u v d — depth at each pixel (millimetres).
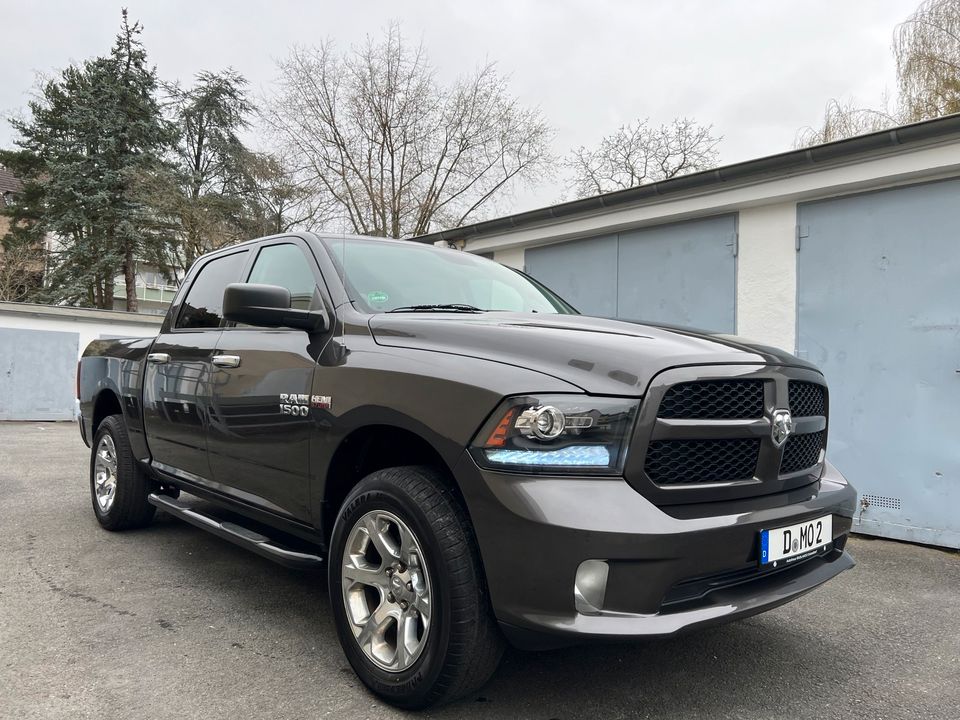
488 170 25125
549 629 1855
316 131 24422
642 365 2027
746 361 2223
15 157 30797
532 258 8117
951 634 3100
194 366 3480
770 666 2703
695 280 6492
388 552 2270
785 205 5816
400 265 3213
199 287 3955
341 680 2461
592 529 1838
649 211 6645
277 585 3512
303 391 2670
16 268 27297
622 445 1959
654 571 1896
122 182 28031
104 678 2432
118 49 29328
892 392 5137
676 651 2826
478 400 2035
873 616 3336
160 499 3980
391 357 2377
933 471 4910
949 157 4730
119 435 4379
